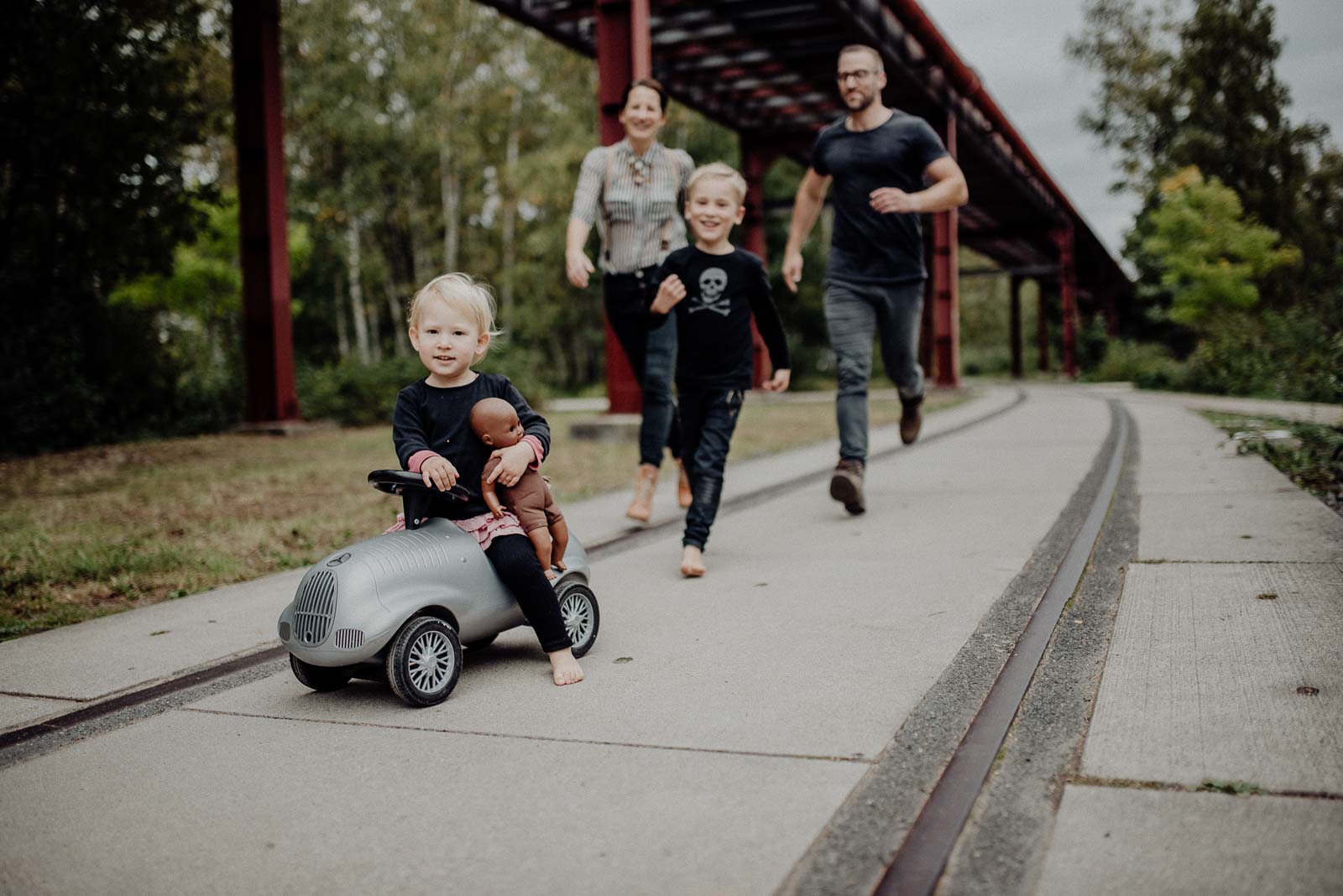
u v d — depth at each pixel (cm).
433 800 207
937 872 167
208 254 2805
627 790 206
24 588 444
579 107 3481
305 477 855
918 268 539
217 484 813
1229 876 161
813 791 201
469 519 292
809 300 4103
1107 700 243
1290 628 291
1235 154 3681
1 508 693
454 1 3180
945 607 339
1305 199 3788
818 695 259
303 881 175
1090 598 340
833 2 1458
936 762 212
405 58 3262
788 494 649
